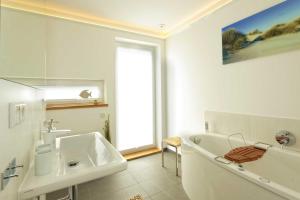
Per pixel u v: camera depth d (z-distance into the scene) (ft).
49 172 2.80
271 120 5.84
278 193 3.32
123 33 9.68
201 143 7.68
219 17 7.55
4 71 2.21
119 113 10.32
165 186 7.23
